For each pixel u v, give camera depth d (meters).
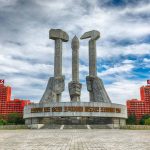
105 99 59.69
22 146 15.11
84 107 52.84
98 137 22.94
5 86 145.75
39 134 28.34
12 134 28.81
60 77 61.75
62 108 52.62
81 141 18.52
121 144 16.27
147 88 145.62
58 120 54.34
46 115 53.00
